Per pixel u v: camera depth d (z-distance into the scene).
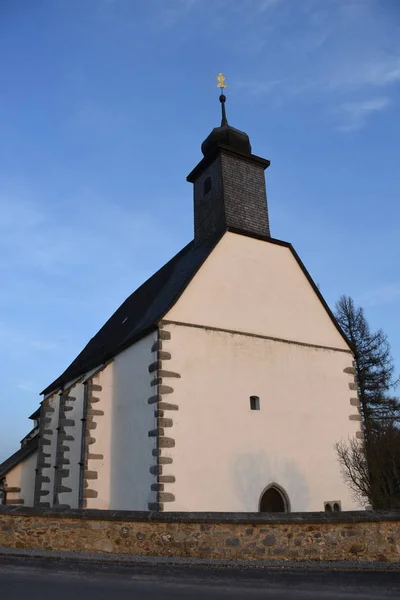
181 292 16.25
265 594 7.22
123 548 9.91
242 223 19.55
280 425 16.70
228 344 16.59
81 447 17.38
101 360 18.75
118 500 15.85
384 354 30.59
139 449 15.30
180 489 14.27
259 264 18.52
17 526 10.39
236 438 15.67
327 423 17.84
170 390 15.03
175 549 9.75
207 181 20.86
